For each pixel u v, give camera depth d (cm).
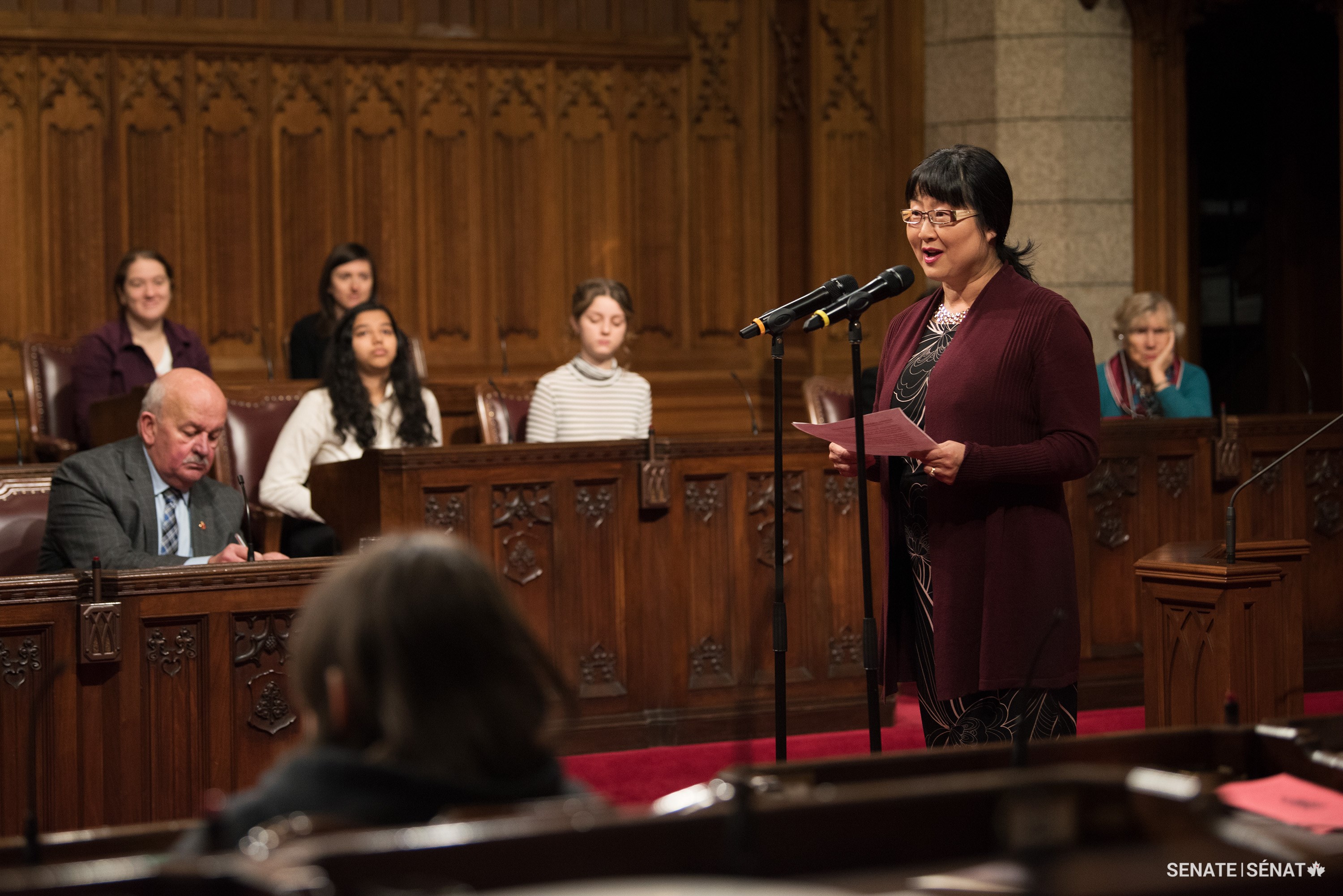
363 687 174
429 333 1063
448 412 944
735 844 175
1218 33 1166
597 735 624
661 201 1114
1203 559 440
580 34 1087
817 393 767
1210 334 1197
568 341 1092
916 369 396
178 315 1006
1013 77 988
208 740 426
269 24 1017
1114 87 988
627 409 717
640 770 597
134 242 998
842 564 671
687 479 645
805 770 211
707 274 1123
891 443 359
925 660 392
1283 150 1173
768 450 658
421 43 1046
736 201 1124
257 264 1023
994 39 995
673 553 641
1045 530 371
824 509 667
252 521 655
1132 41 991
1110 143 988
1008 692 372
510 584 612
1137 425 691
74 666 407
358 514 618
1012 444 371
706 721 645
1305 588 715
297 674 181
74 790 407
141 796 416
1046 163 983
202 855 172
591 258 1100
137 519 503
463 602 175
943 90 1029
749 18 1114
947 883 174
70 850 192
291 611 436
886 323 1073
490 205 1070
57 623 404
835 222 1066
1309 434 712
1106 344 985
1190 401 747
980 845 185
